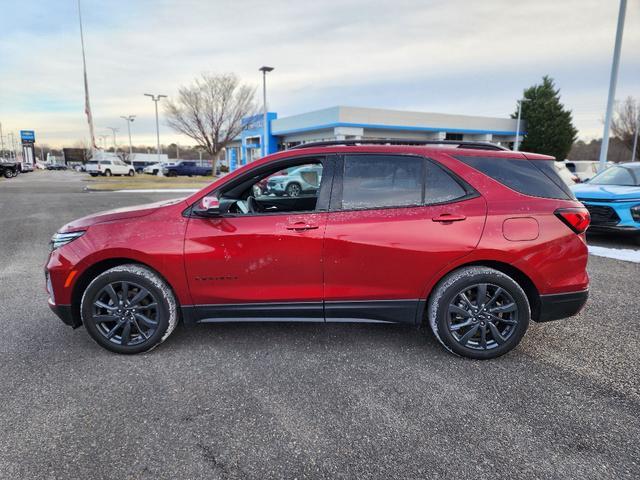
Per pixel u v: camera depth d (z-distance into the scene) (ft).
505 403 8.86
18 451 7.42
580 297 10.62
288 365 10.51
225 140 121.39
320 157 10.80
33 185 84.74
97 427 8.09
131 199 55.01
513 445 7.57
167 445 7.60
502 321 10.57
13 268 20.20
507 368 10.36
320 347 11.48
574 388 9.46
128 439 7.76
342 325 12.94
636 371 10.21
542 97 148.36
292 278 10.59
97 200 53.31
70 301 10.92
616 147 169.89
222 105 118.01
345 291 10.64
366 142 11.35
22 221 35.22
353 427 8.09
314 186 13.80
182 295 10.78
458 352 10.68
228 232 10.45
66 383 9.66
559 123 146.92
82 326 12.89
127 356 10.98
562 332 12.50
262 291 10.70
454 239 10.24
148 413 8.55
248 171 10.89
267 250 10.44
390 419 8.33
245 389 9.43
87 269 10.77
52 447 7.53
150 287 10.61
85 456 7.30
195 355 11.03
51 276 10.82
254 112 122.31
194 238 10.48
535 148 149.18
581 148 209.87
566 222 10.46
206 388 9.48
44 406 8.77
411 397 9.10
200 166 140.36
